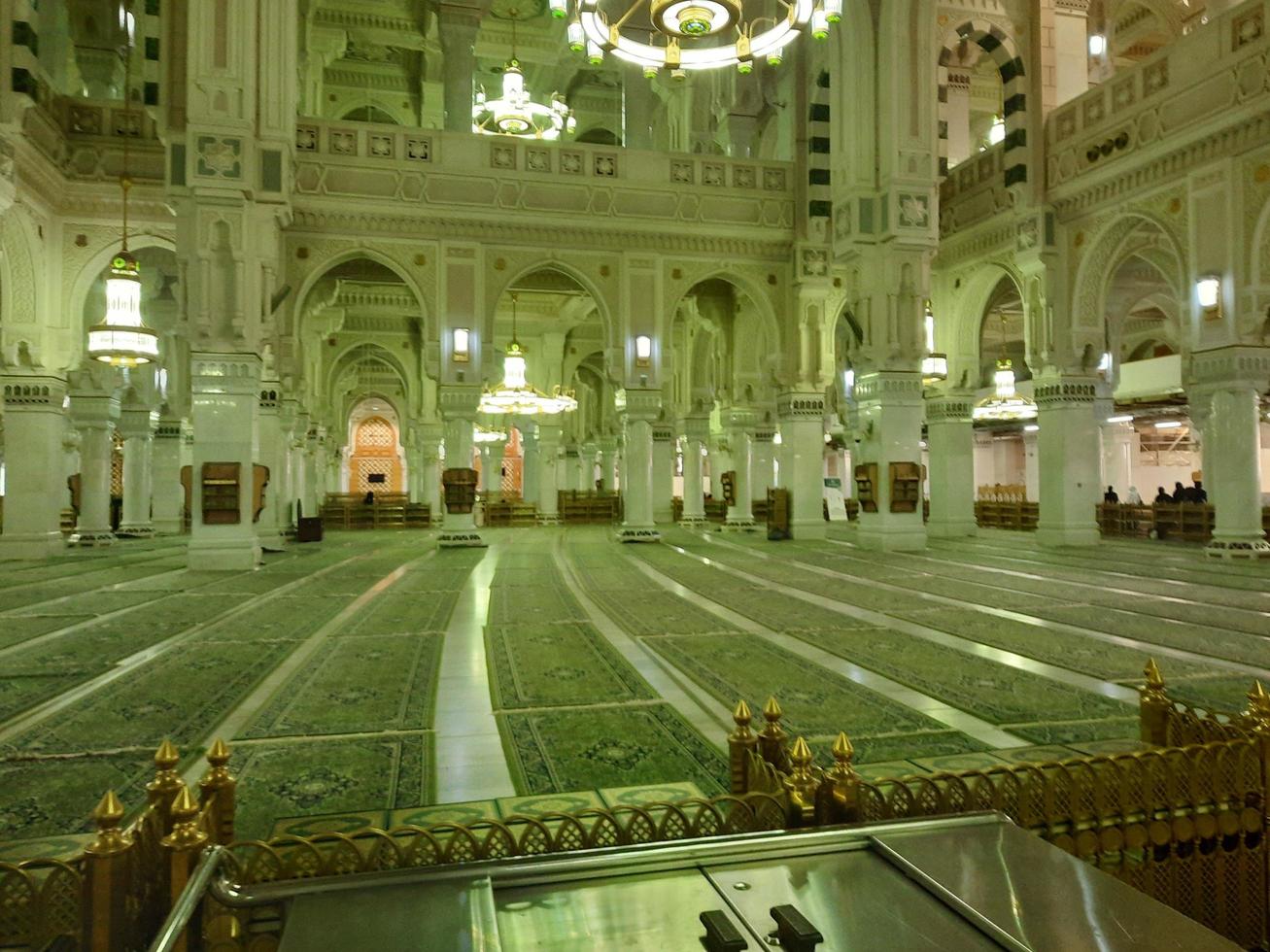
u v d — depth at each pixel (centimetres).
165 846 210
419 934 147
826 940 146
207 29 1135
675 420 2528
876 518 1423
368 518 2406
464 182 1477
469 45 1625
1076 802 257
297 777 373
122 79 1772
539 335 2520
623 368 1572
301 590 977
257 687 530
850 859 180
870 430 1430
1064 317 1437
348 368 2675
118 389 1628
